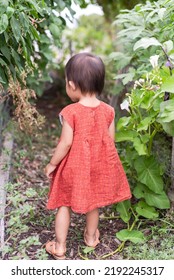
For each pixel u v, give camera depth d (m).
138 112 2.67
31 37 2.66
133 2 3.91
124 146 3.34
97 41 5.88
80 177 2.34
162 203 2.73
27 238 2.51
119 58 3.21
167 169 2.89
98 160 2.39
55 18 3.29
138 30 2.88
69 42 5.41
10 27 2.59
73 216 2.89
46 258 2.39
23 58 2.97
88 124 2.34
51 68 4.82
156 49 3.02
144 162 2.75
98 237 2.65
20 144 3.86
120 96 3.82
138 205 2.78
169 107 2.41
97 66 2.31
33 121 3.40
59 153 2.36
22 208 2.85
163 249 2.52
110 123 2.46
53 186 2.41
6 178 3.08
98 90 2.37
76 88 2.34
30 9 2.53
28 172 3.43
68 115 2.32
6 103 3.74
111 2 4.41
